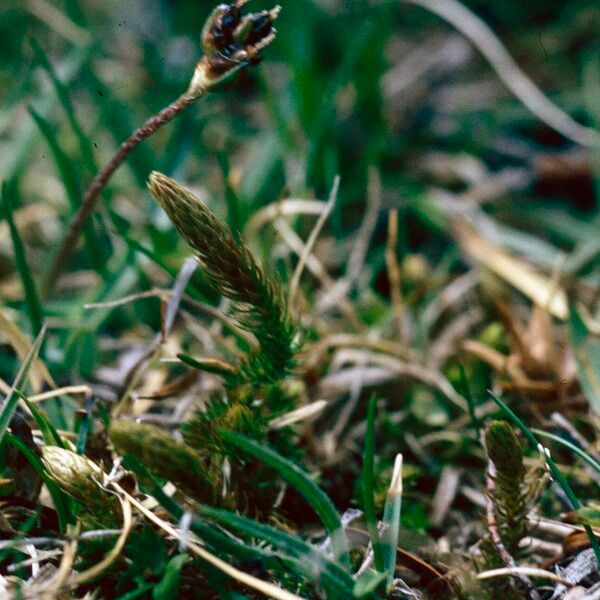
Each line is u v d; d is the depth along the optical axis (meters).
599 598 0.18
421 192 0.31
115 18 0.42
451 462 0.22
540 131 0.35
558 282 0.26
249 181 0.29
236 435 0.18
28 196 0.31
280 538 0.17
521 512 0.19
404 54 0.41
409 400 0.24
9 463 0.19
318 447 0.22
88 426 0.20
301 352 0.20
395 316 0.26
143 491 0.18
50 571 0.18
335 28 0.39
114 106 0.29
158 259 0.23
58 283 0.27
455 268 0.29
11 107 0.31
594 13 0.43
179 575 0.18
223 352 0.24
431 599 0.19
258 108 0.37
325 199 0.30
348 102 0.36
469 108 0.37
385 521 0.19
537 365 0.23
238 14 0.19
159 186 0.18
